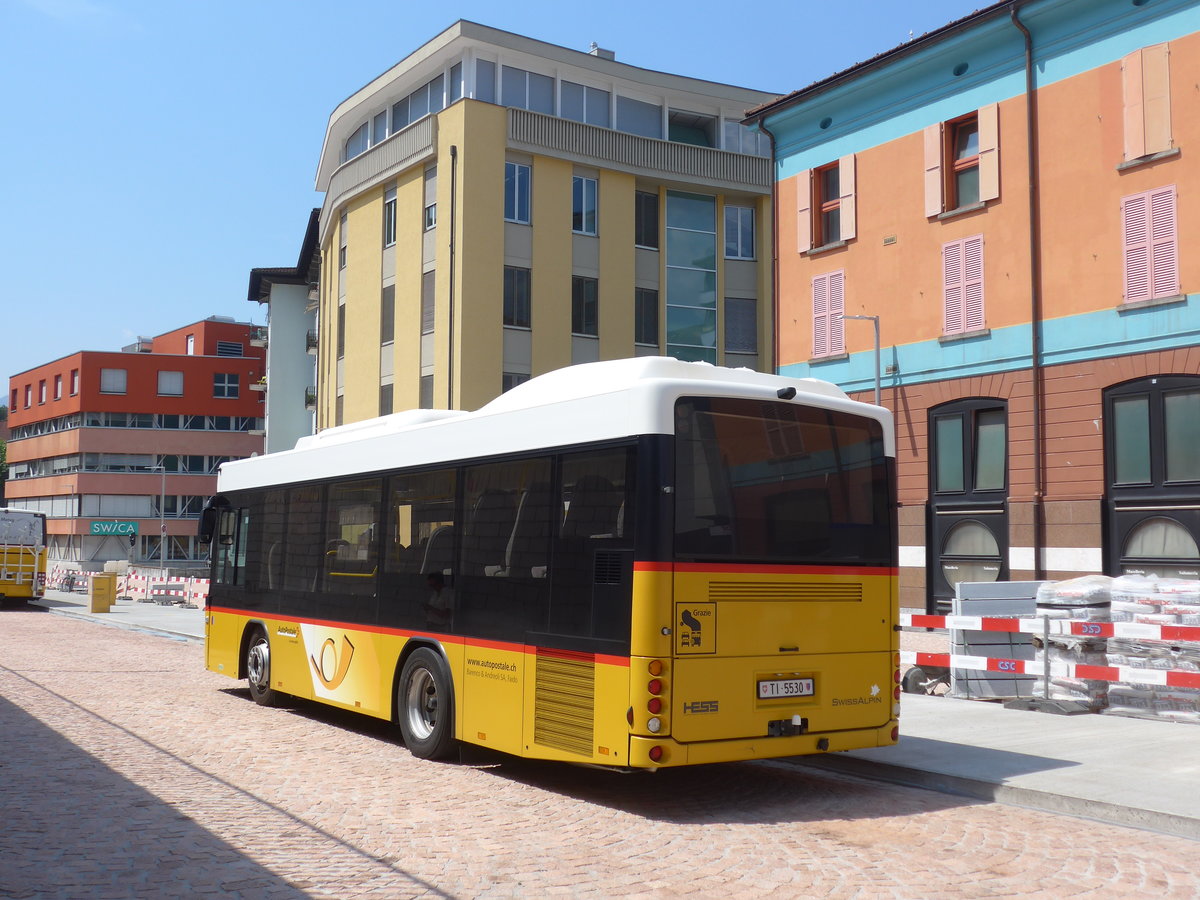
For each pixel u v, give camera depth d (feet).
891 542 28.27
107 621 95.04
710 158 126.82
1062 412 67.00
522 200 117.50
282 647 40.34
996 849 21.62
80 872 19.07
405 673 32.37
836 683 26.84
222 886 18.37
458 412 35.24
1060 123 67.72
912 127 76.33
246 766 29.55
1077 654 39.73
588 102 124.26
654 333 124.77
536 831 22.84
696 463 25.04
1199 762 29.25
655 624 24.08
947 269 73.77
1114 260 64.75
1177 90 62.08
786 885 18.94
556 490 27.07
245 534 44.32
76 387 270.05
